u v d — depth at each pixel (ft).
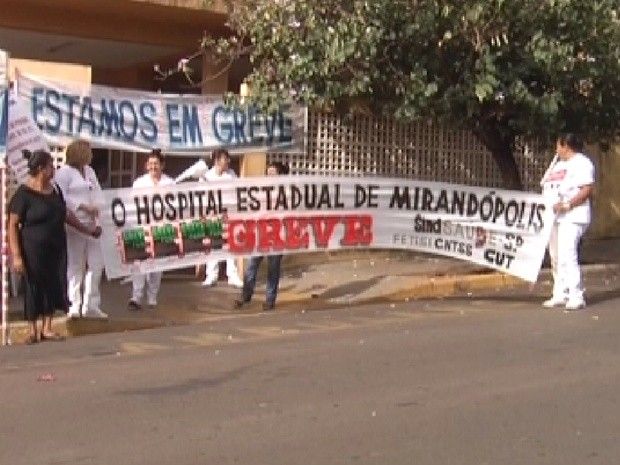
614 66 47.42
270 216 41.37
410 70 46.47
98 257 37.47
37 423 24.45
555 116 47.50
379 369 29.86
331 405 25.85
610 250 63.36
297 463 21.26
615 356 31.50
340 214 42.98
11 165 35.91
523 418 24.62
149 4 48.65
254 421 24.44
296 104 47.98
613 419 24.56
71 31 51.47
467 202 44.78
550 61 44.60
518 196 44.21
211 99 45.85
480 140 51.65
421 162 55.77
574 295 40.75
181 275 49.03
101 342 34.81
